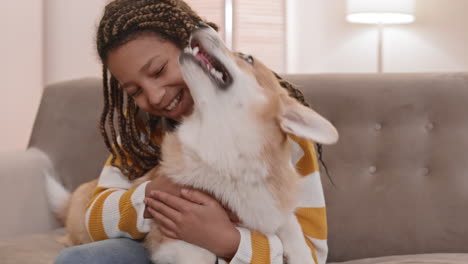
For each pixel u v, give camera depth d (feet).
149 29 3.61
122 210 3.49
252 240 3.33
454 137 5.59
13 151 5.92
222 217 3.32
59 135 6.14
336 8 12.84
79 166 6.02
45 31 10.38
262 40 12.78
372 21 11.73
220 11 12.42
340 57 12.92
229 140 3.34
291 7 13.01
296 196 3.61
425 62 12.13
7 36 9.18
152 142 4.30
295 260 3.58
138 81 3.66
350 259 5.50
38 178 5.79
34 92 9.61
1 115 9.20
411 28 12.24
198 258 3.25
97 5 10.63
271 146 3.43
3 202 5.34
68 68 10.60
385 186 5.57
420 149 5.65
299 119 3.46
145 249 3.47
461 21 11.62
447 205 5.45
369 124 5.76
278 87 3.74
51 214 5.85
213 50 3.41
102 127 4.32
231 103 3.38
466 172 5.51
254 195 3.36
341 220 5.52
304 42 13.08
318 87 5.84
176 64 3.68
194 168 3.37
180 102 3.79
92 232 3.61
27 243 4.68
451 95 5.69
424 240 5.43
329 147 5.70
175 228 3.28
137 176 4.00
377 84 5.84
